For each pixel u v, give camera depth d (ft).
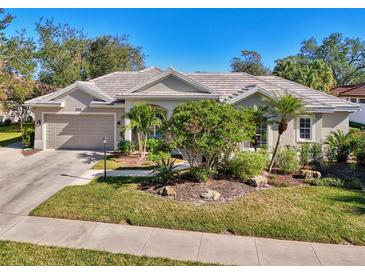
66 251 24.16
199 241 26.43
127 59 172.96
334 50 234.99
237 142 40.06
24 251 23.99
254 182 40.70
